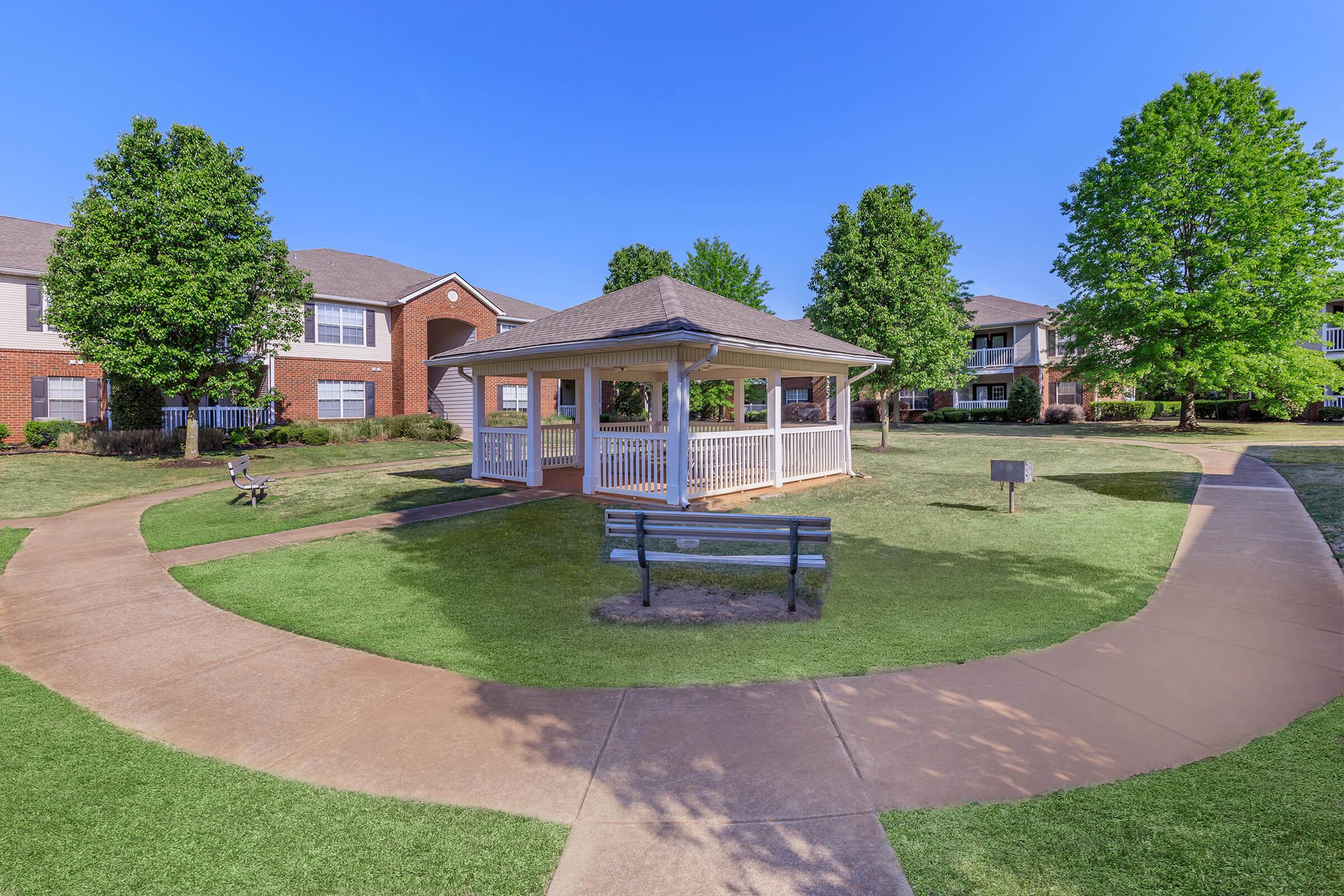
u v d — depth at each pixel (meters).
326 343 26.50
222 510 11.72
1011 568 7.12
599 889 2.47
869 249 22.11
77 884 2.52
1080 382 36.66
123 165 17.25
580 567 7.45
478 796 3.11
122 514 11.59
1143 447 19.80
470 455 22.47
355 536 9.20
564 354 12.63
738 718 3.83
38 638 5.39
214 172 18.02
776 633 5.26
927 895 2.41
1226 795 2.96
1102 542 8.16
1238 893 2.35
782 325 14.52
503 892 2.47
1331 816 2.79
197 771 3.35
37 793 3.16
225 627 5.62
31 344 20.94
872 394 23.30
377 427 25.16
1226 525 8.76
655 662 4.70
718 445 11.91
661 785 3.17
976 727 3.67
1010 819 2.84
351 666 4.73
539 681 4.42
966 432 29.19
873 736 3.59
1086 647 4.81
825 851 2.67
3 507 12.16
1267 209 23.91
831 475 14.73
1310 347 30.81
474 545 8.55
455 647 5.07
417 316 27.77
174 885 2.52
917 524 9.55
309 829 2.87
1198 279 24.98
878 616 5.63
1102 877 2.47
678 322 10.43
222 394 18.58
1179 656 4.63
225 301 17.50
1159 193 24.39
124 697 4.27
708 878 2.53
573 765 3.37
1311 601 5.75
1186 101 25.39
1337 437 21.22
